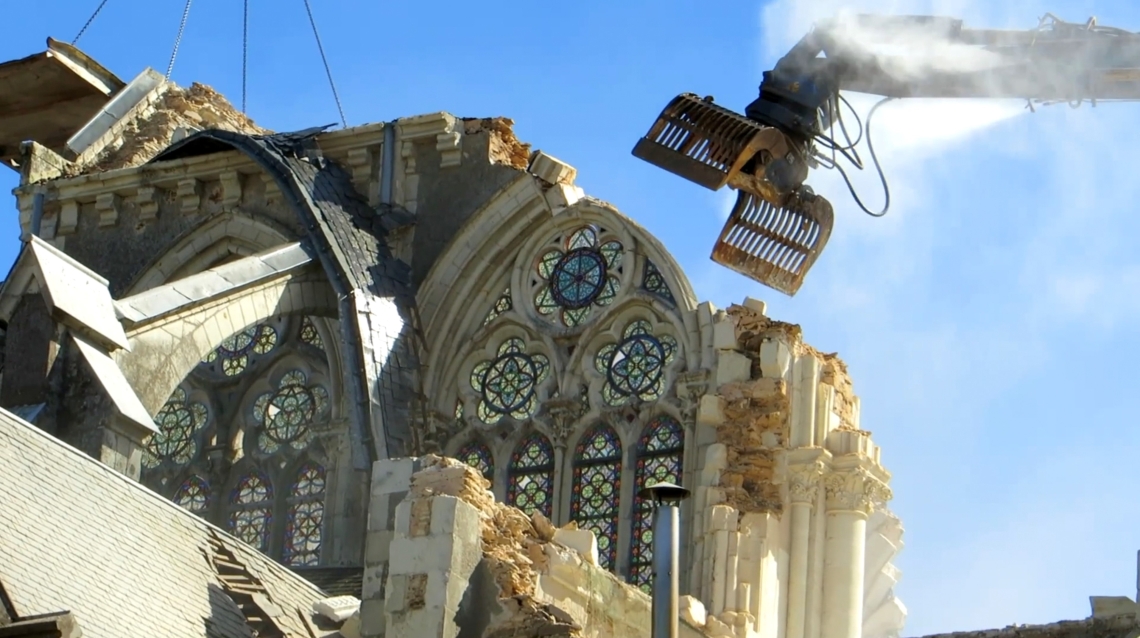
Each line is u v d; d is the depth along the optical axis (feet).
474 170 218.18
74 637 127.34
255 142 220.02
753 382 197.88
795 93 130.72
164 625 141.90
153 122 249.96
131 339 191.21
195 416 224.74
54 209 236.02
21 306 181.68
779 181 131.44
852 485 195.21
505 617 137.49
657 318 207.62
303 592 157.69
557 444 207.82
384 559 141.90
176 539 151.43
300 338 222.89
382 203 219.00
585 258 213.66
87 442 177.27
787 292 133.28
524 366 213.05
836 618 192.34
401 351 209.87
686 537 194.59
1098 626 160.86
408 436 206.18
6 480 141.90
